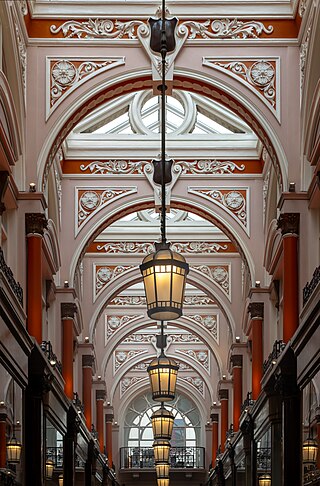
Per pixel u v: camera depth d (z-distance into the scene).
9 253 13.66
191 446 35.53
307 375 11.61
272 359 14.09
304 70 13.51
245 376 21.64
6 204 13.62
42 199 13.74
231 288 22.38
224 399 25.83
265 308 18.38
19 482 12.27
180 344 31.50
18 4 12.62
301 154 13.78
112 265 22.53
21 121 13.60
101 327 26.64
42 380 12.98
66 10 14.03
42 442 13.12
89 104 14.16
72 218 18.67
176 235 22.62
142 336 31.69
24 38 13.59
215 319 26.42
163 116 9.26
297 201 13.69
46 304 17.73
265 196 18.38
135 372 35.19
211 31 14.02
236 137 18.91
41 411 13.02
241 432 19.03
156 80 13.88
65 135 14.30
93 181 18.83
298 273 13.61
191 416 36.19
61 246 18.53
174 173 18.81
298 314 13.52
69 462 17.31
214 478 28.97
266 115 13.91
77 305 19.03
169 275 9.34
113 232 22.59
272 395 14.20
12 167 13.73
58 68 13.98
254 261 18.53
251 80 13.97
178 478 34.53
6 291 9.94
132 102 19.03
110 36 14.04
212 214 18.72
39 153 13.82
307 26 13.13
